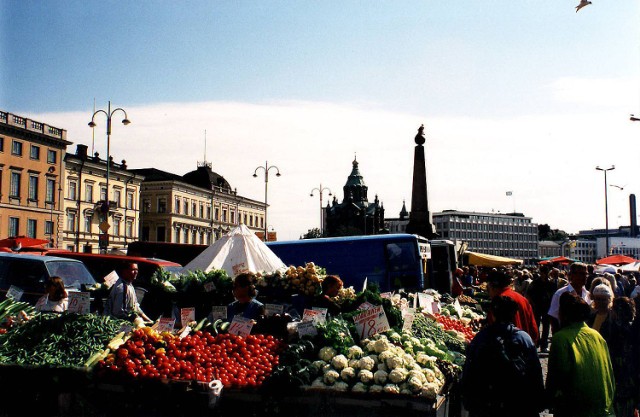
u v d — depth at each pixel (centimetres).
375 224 15388
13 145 6153
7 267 1634
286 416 791
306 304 1334
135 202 8338
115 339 881
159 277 1356
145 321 1155
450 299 1766
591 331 620
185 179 10988
